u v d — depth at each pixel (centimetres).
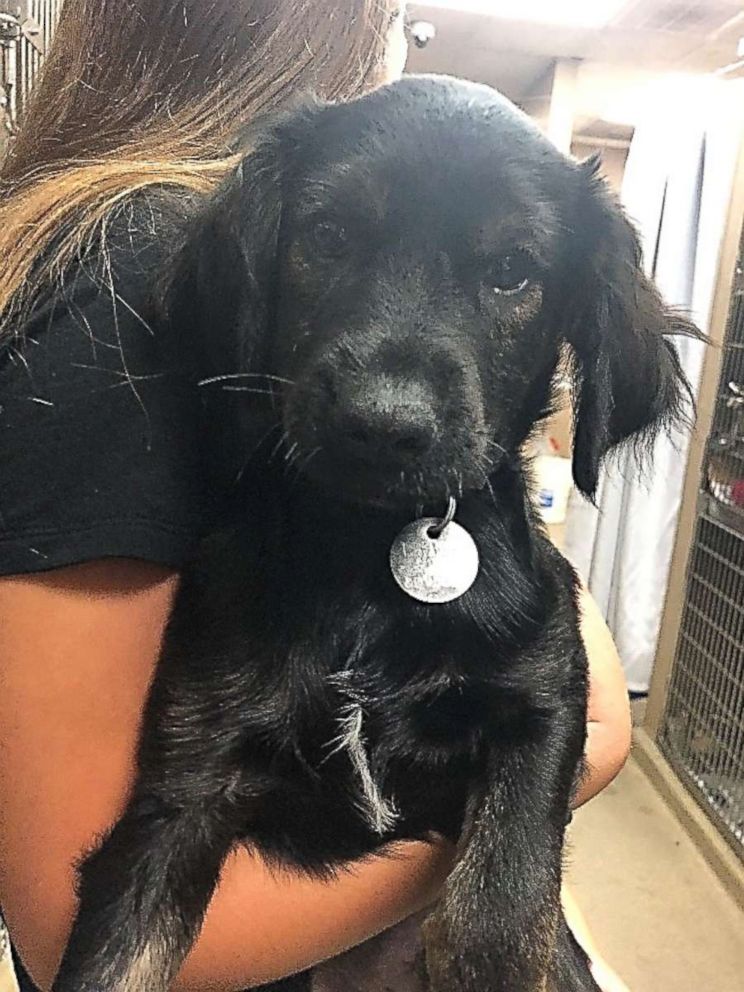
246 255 26
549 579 29
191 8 30
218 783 25
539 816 26
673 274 84
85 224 25
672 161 85
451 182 25
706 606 81
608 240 29
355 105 27
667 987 62
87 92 30
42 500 23
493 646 26
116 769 24
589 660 32
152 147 29
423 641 26
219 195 26
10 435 23
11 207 27
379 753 26
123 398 23
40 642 23
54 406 23
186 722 25
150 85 30
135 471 23
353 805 26
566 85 103
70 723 23
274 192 27
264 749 25
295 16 30
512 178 26
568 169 29
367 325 24
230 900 25
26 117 32
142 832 24
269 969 25
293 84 31
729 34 90
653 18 88
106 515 23
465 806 27
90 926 23
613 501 92
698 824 77
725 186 79
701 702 81
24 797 24
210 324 25
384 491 24
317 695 25
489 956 25
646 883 72
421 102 26
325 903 25
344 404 23
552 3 87
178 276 25
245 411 26
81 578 23
